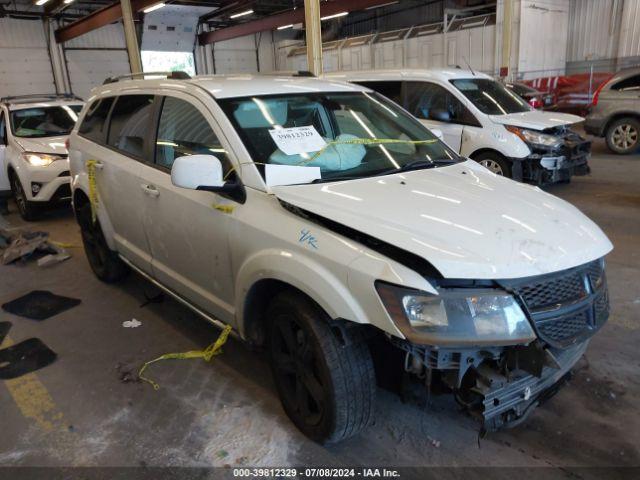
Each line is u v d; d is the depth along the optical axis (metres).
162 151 3.30
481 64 16.81
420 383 2.30
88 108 4.57
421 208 2.33
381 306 1.98
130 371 3.25
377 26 24.39
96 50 21.45
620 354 3.23
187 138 3.06
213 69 24.58
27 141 7.05
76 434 2.67
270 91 3.11
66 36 19.80
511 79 16.38
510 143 6.75
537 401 2.32
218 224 2.73
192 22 22.88
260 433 2.63
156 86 3.52
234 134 2.75
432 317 1.95
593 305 2.25
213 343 3.57
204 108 2.94
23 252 5.38
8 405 2.95
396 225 2.16
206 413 2.80
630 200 6.89
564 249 2.15
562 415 2.71
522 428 2.62
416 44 18.58
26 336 3.76
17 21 19.58
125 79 4.40
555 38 17.19
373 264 2.04
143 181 3.37
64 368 3.31
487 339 1.95
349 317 2.06
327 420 2.33
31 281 4.85
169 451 2.53
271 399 2.91
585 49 17.61
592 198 7.11
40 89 20.48
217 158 2.70
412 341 1.93
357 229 2.15
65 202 6.96
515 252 2.06
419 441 2.55
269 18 19.92
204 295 3.08
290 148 2.79
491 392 2.08
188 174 2.47
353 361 2.24
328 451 2.49
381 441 2.55
